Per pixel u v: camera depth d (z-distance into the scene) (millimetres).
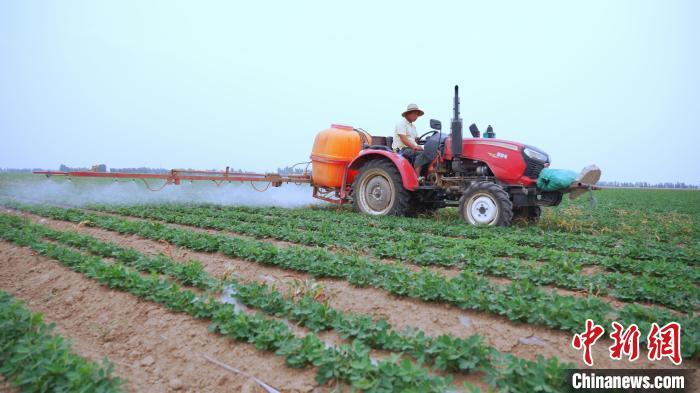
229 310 3896
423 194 9984
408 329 3535
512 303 4008
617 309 4332
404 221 8984
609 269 5797
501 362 3111
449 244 6777
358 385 2746
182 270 5109
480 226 8367
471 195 8789
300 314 3984
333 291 4820
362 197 10461
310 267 5363
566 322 3770
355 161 10562
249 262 5992
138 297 4582
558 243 7168
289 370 3230
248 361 3385
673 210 15969
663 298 4441
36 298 5012
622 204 19109
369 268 5223
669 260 6418
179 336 3812
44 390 2826
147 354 3611
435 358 3256
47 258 6125
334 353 3125
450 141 9164
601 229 9227
